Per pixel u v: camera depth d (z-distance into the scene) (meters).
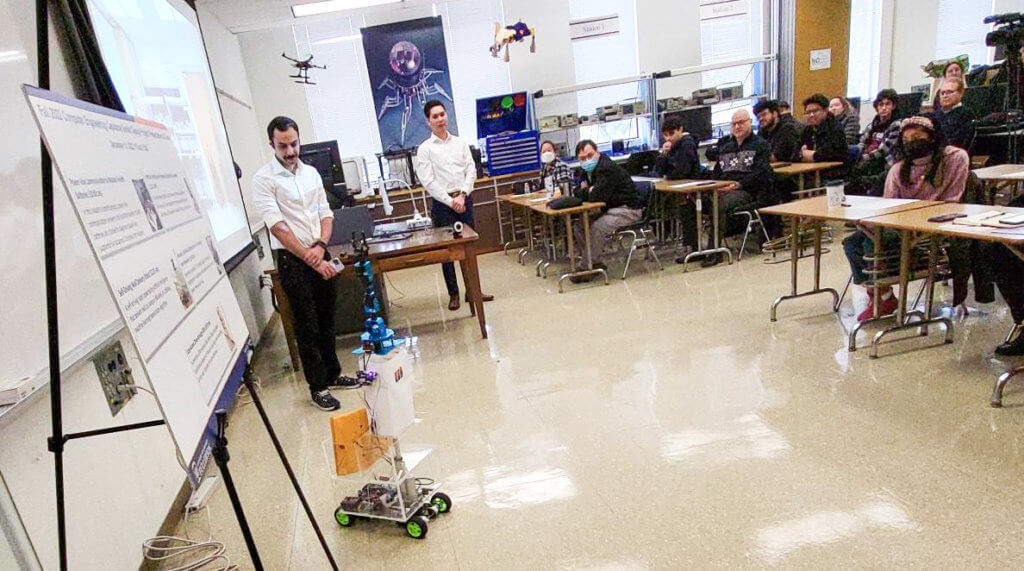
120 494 1.66
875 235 2.64
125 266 0.94
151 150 1.28
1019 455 1.77
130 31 2.49
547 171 5.54
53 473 1.36
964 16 7.54
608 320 3.56
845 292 3.35
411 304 4.55
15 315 1.29
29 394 1.25
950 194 2.81
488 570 1.59
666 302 3.77
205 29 4.66
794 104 6.70
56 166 0.81
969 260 2.50
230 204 3.61
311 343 2.77
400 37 6.32
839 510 1.63
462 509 1.87
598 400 2.49
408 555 1.70
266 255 4.93
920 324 2.61
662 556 1.55
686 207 4.70
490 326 3.73
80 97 2.01
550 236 5.48
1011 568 1.36
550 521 1.75
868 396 2.24
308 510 1.47
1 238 1.30
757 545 1.55
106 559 1.52
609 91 6.90
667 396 2.45
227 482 1.16
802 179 4.68
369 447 1.67
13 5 1.62
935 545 1.46
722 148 4.91
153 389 0.91
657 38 6.74
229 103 5.00
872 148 4.88
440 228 3.91
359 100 6.55
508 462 2.10
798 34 6.51
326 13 5.67
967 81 5.48
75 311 1.54
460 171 4.14
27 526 1.24
